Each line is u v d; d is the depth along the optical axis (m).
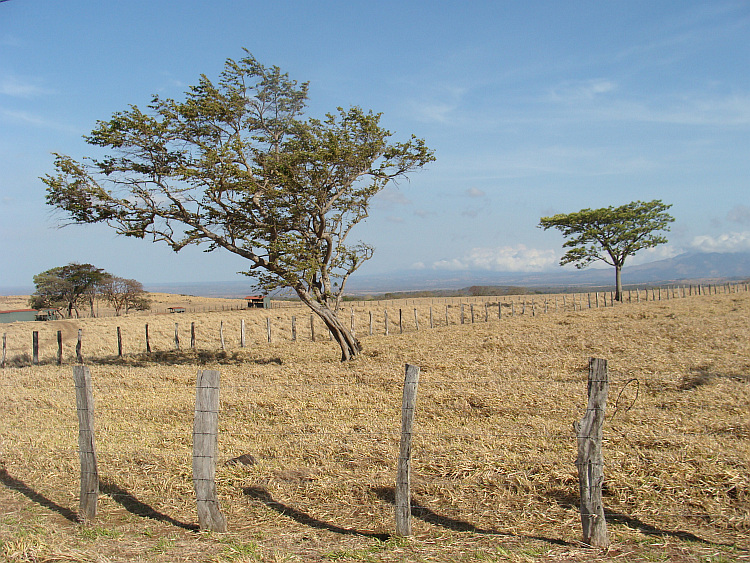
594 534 5.35
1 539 5.74
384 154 19.67
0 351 28.06
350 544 5.58
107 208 17.75
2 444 9.49
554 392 12.11
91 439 6.36
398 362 18.06
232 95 18.84
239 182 17.81
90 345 29.77
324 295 20.48
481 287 101.12
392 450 8.46
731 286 85.25
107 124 17.44
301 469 7.84
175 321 41.22
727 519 5.90
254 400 12.49
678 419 9.70
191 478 7.59
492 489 6.91
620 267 54.47
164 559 5.28
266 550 5.43
